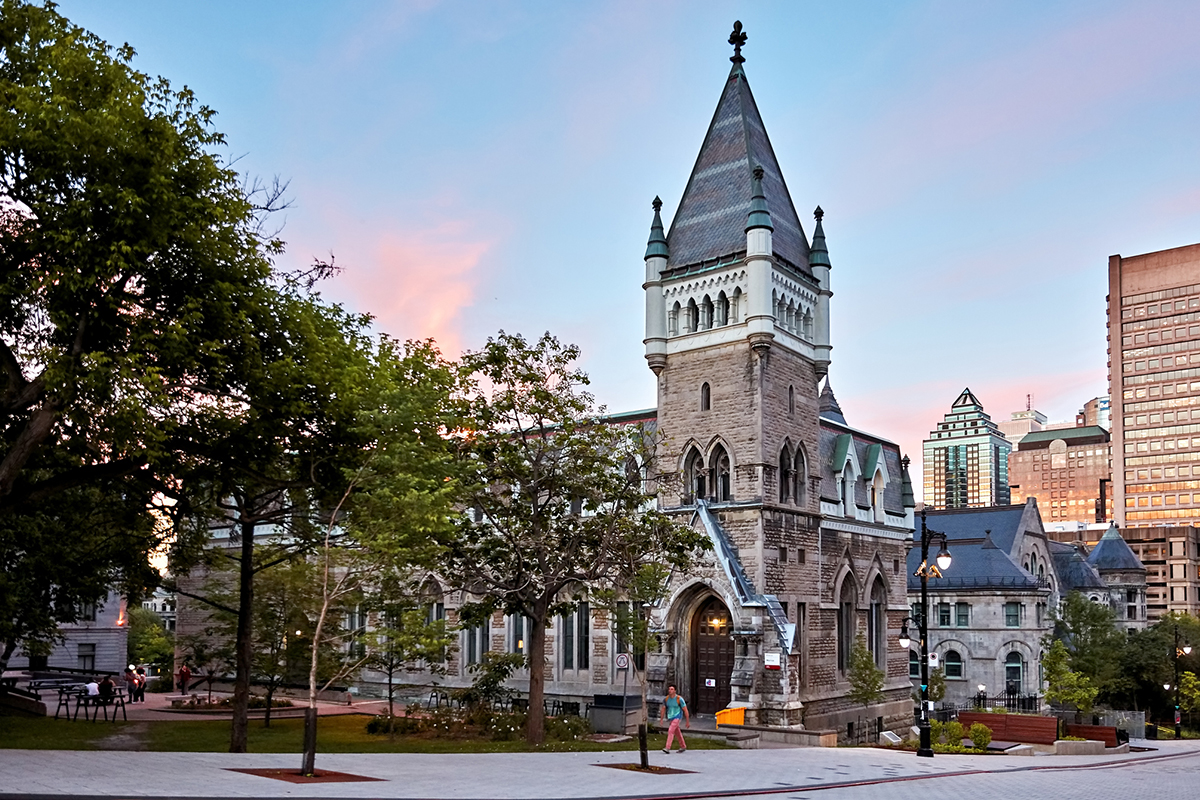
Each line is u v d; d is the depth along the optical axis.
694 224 60.41
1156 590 191.75
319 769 25.88
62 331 28.38
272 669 46.62
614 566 42.06
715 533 53.84
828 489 62.81
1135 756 48.66
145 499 35.97
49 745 34.25
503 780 24.36
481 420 39.34
